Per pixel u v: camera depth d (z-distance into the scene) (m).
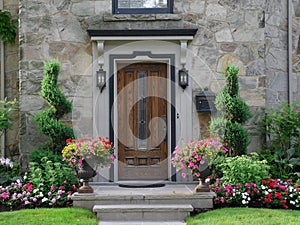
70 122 6.88
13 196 5.87
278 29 7.82
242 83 7.00
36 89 6.90
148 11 7.05
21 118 6.88
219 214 5.32
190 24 6.98
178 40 6.93
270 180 6.09
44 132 6.50
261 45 7.01
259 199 5.88
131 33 6.80
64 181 6.07
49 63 6.53
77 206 5.73
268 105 7.59
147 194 5.84
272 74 7.68
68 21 6.96
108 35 6.81
